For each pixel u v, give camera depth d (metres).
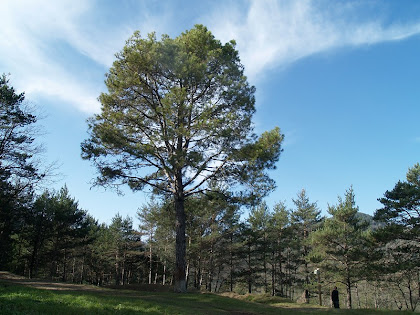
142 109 19.16
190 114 17.66
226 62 19.23
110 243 52.94
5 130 24.16
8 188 28.47
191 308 12.78
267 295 22.61
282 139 18.61
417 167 28.83
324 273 34.25
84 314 8.46
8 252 38.41
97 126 17.80
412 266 24.81
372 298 56.50
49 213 38.81
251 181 18.25
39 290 12.48
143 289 21.12
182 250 18.11
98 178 17.88
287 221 42.88
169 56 17.64
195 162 16.34
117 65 18.67
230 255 42.22
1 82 25.00
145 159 17.67
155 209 36.91
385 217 26.11
